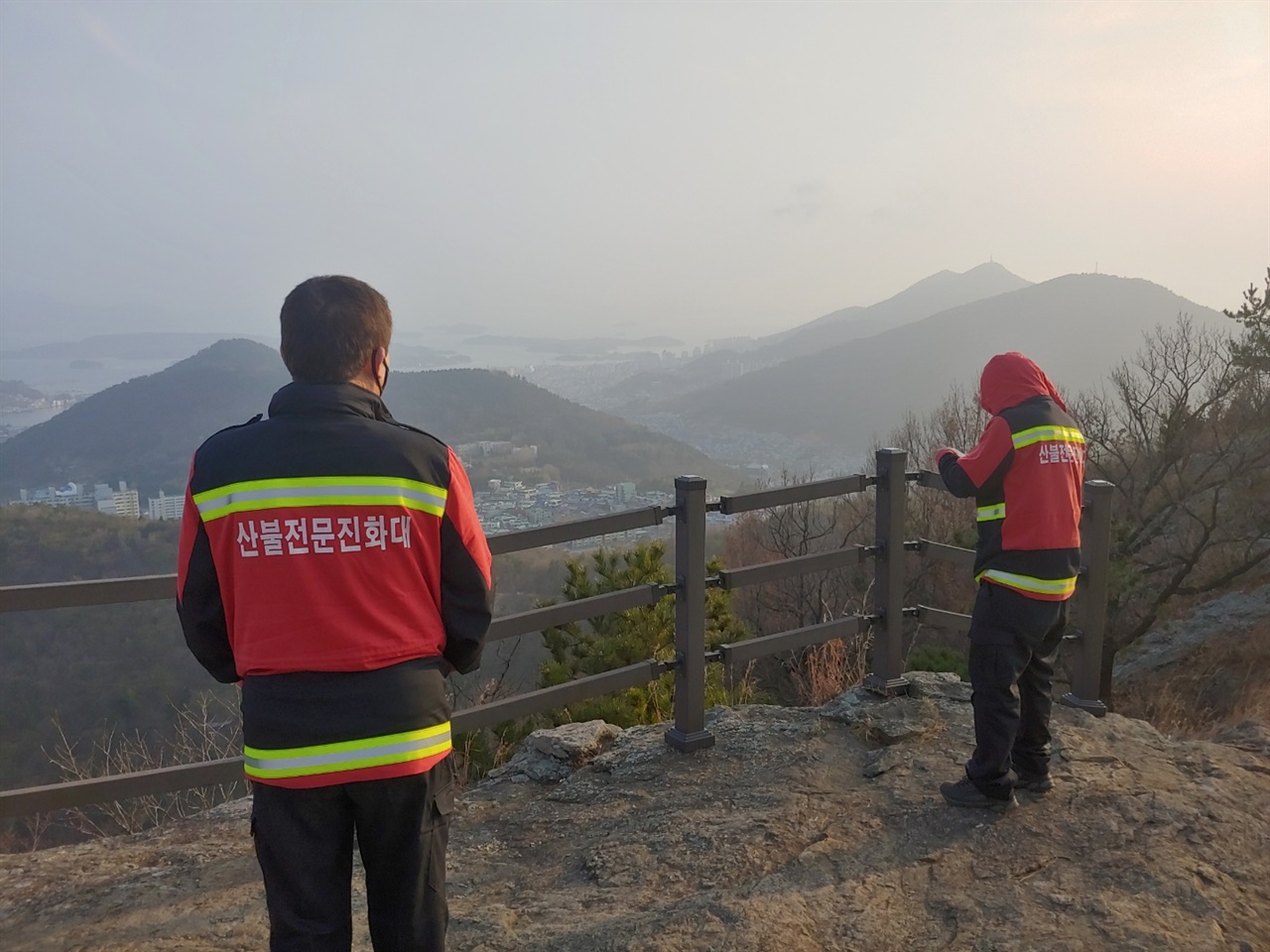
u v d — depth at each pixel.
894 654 4.41
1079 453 3.30
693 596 3.97
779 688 9.54
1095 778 3.48
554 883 3.04
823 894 2.77
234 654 1.83
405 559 1.79
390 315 1.97
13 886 3.06
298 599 1.72
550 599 7.45
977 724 3.27
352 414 1.82
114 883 3.07
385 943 1.85
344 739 1.71
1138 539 16.05
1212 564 17.36
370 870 1.85
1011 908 2.66
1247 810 3.22
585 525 3.77
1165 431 16.77
